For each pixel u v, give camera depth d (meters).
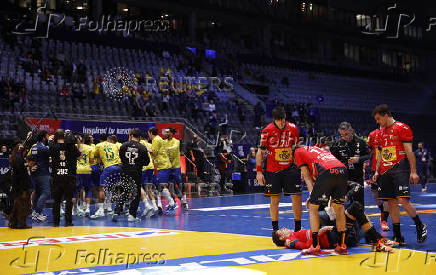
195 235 7.53
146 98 22.28
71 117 19.64
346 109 36.81
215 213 11.06
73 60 24.70
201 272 4.83
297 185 6.90
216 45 34.81
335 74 39.34
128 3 31.92
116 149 10.51
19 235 7.69
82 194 11.03
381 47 45.06
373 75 41.59
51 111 19.27
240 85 31.14
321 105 35.69
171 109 24.06
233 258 5.58
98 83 22.12
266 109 27.55
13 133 17.70
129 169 9.53
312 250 5.75
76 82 22.17
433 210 11.41
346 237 6.21
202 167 18.38
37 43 24.41
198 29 37.09
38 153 9.82
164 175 11.09
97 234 7.71
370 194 17.23
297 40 41.12
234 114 27.38
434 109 43.16
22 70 22.22
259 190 19.69
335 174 5.78
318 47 42.22
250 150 19.69
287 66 36.69
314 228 5.80
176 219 9.88
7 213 10.14
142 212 11.25
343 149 7.73
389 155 6.81
